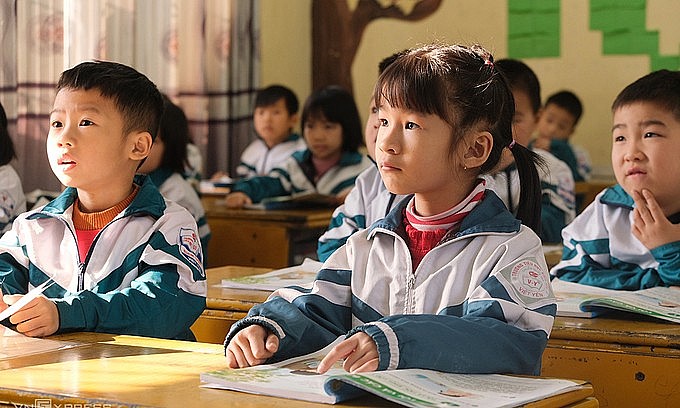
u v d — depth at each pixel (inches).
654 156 82.6
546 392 44.1
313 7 245.3
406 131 53.4
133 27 159.9
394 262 57.6
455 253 56.5
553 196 121.0
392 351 46.0
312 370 48.1
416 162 53.1
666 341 64.8
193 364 50.8
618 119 84.8
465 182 56.9
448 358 47.0
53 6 142.8
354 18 243.8
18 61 138.8
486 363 47.9
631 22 230.2
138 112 70.4
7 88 135.9
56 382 46.3
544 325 52.2
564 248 89.8
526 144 105.6
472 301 52.6
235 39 210.7
